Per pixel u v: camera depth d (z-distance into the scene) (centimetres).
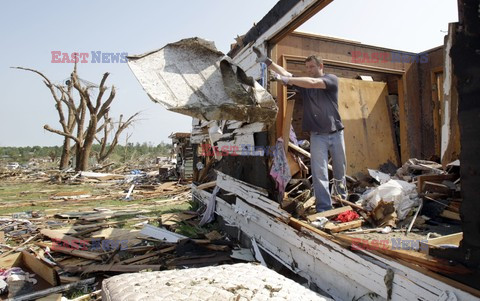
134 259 462
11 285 346
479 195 183
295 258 363
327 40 552
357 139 577
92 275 414
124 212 899
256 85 352
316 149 380
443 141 360
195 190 862
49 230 641
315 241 318
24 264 403
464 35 187
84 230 662
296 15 374
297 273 354
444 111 346
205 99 332
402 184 368
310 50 536
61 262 473
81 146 2512
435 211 341
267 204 425
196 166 893
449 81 336
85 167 2447
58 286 358
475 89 183
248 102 343
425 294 212
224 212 599
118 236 603
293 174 464
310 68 394
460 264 194
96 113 2489
